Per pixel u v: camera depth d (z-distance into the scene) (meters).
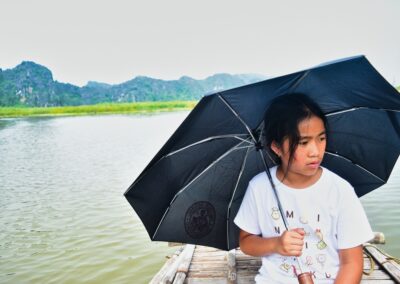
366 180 1.98
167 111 75.12
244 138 1.67
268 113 1.51
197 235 1.84
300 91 1.46
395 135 1.74
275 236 1.72
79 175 12.80
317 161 1.48
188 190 1.74
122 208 8.33
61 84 172.62
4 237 6.97
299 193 1.64
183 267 3.13
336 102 1.55
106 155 17.53
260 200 1.75
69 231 7.07
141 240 6.42
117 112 80.12
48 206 8.95
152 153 17.55
